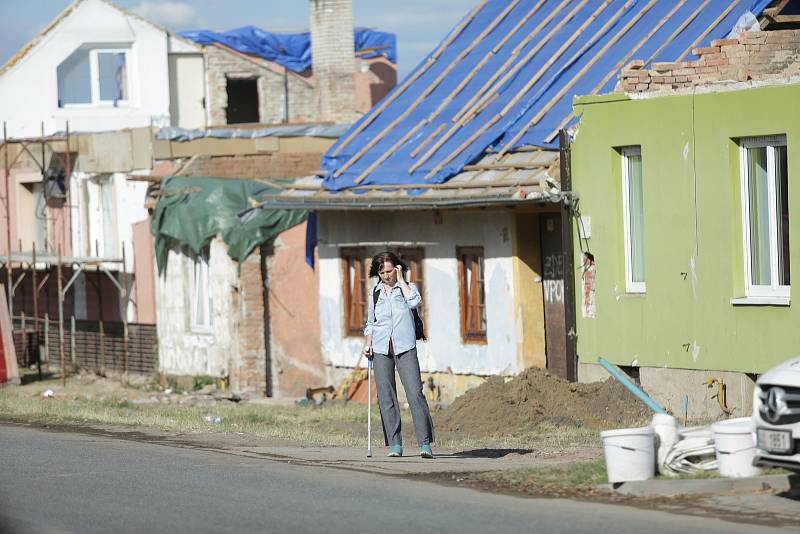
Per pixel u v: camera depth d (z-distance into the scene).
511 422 37.28
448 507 21.92
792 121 35.00
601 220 40.44
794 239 35.03
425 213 49.31
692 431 24.83
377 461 29.17
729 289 36.75
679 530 19.30
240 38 88.94
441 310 48.94
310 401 51.31
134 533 20.11
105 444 32.75
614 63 46.66
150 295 63.16
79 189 68.19
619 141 39.81
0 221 74.50
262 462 28.84
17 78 81.81
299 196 51.53
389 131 52.78
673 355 38.31
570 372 41.31
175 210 58.22
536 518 20.64
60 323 62.19
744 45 41.03
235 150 61.88
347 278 53.62
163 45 84.81
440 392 49.19
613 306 40.09
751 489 22.41
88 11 83.06
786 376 20.28
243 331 55.75
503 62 52.19
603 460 26.38
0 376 60.12
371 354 29.94
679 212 38.09
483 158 46.78
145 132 62.78
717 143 37.00
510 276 45.56
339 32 81.00
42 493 24.00
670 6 47.84
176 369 60.53
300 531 19.92
